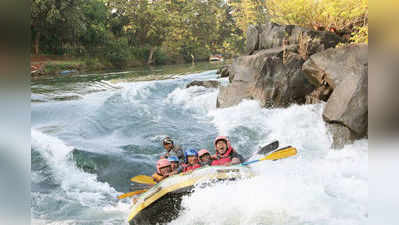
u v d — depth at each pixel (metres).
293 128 7.55
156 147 7.59
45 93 13.42
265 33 12.16
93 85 15.74
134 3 38.59
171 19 40.66
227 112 9.28
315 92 8.16
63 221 4.74
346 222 3.79
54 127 8.72
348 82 6.47
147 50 39.28
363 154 5.82
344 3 9.99
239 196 4.24
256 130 7.99
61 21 28.52
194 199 4.23
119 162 6.75
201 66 28.75
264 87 9.05
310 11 11.49
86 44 32.97
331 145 6.40
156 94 12.62
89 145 7.40
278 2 12.58
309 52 9.49
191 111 10.38
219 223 4.00
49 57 28.77
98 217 4.89
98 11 33.97
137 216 4.39
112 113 10.00
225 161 5.26
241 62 10.34
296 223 3.84
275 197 4.25
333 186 4.79
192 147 7.58
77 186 5.98
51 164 6.50
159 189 4.43
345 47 7.00
